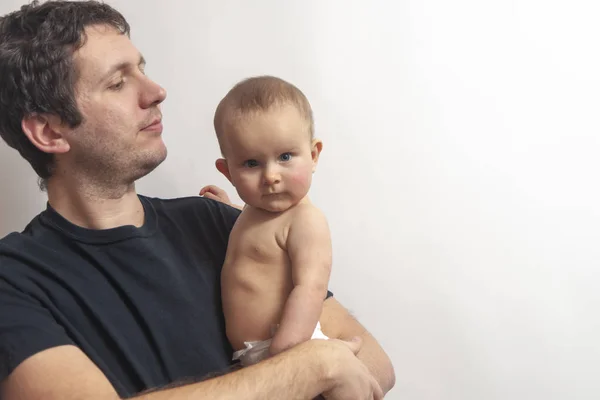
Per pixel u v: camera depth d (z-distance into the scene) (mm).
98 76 1258
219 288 1343
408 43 1772
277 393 1043
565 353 1836
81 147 1275
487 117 1797
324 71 1759
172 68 1689
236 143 1142
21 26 1271
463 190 1812
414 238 1816
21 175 1598
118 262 1279
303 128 1147
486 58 1785
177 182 1729
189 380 1185
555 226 1816
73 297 1209
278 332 1118
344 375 1104
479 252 1820
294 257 1156
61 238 1273
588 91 1783
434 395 1839
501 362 1835
